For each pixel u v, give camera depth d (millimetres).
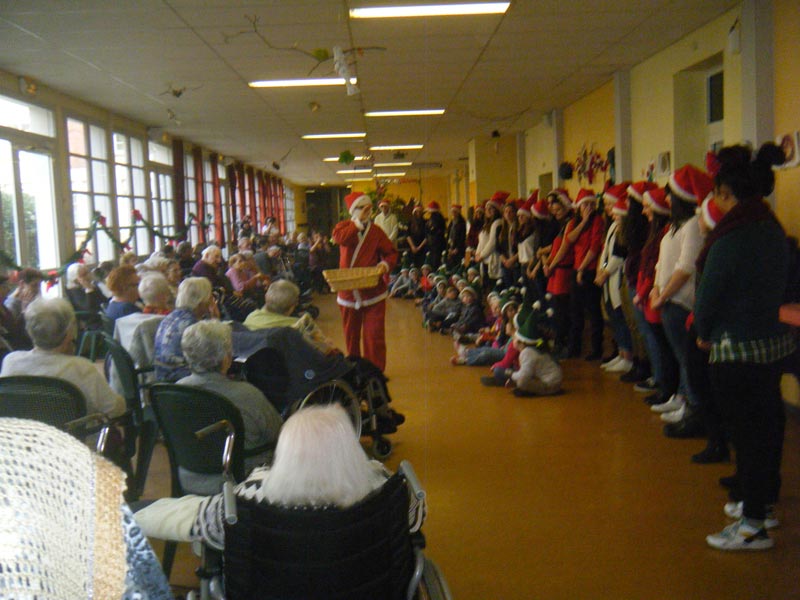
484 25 6309
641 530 3316
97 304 6742
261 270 11102
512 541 3268
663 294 4223
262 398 2936
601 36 6836
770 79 5297
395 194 28797
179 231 12570
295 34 6348
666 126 7496
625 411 5188
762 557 3014
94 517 702
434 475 4133
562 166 10852
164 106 9828
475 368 6906
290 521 1784
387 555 1869
